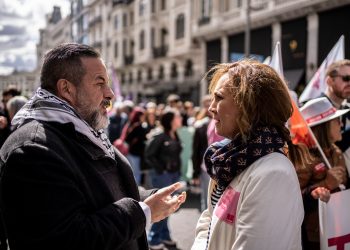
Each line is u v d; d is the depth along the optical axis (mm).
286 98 1474
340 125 2588
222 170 1449
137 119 6617
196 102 23453
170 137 4652
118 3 32125
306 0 14406
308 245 2271
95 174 1457
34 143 1288
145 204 1488
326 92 3076
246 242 1276
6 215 1266
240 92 1424
